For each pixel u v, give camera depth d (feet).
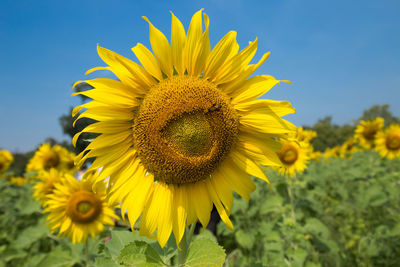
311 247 2.45
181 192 1.14
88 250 2.02
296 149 2.91
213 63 1.11
